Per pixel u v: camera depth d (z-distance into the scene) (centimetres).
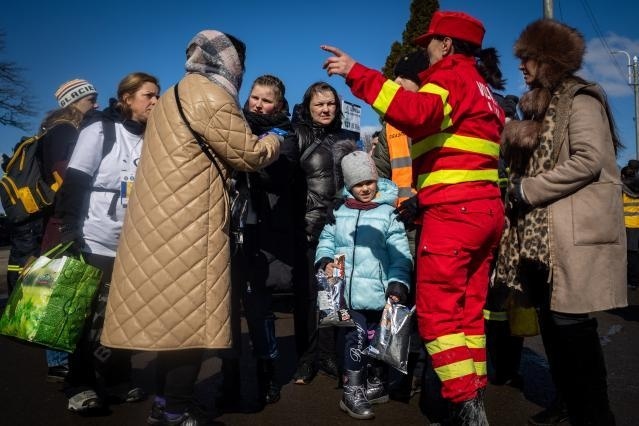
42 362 486
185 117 287
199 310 286
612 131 305
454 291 281
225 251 297
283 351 519
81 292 324
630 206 988
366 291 362
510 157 322
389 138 441
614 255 290
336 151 433
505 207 324
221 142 288
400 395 384
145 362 475
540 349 512
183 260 284
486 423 277
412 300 404
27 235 541
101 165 354
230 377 363
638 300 827
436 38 302
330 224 388
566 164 290
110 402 374
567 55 302
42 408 367
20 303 318
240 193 352
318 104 434
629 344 524
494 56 339
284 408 368
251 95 392
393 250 361
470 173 280
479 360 300
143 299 284
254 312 371
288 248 379
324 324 356
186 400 299
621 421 326
